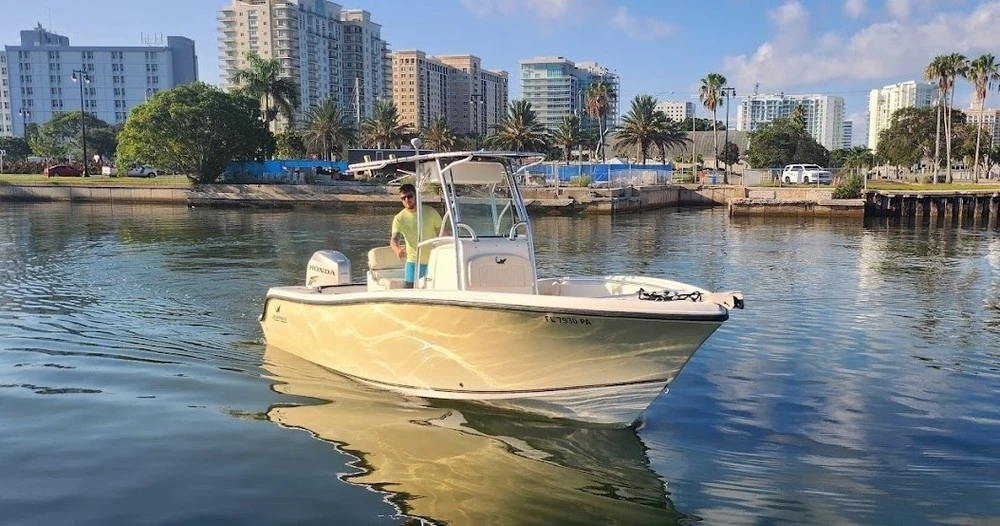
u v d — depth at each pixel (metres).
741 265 18.48
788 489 5.24
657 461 5.73
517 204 7.34
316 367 8.23
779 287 14.68
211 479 5.22
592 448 5.98
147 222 32.56
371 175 9.06
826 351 9.26
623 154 87.31
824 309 12.12
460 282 6.91
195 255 19.42
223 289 13.54
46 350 8.89
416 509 4.81
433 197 7.43
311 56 138.88
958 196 39.47
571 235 27.78
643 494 5.12
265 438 6.03
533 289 7.25
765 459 5.80
